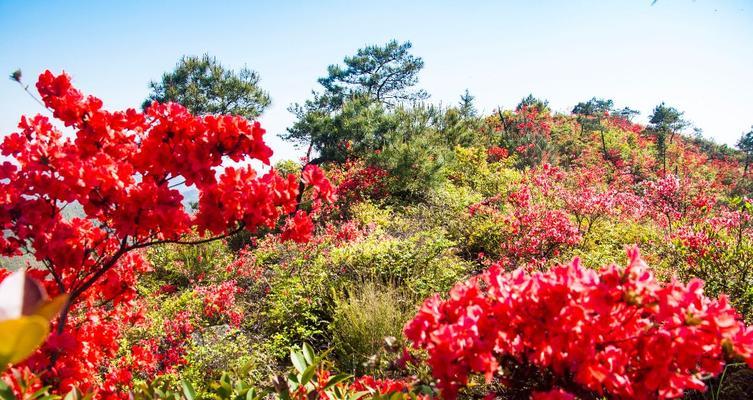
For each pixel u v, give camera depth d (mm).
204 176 2303
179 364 4383
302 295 5621
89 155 2303
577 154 22938
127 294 2920
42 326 540
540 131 23188
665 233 6430
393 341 2213
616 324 1512
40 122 2221
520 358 1718
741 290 4059
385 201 11430
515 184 11195
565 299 1485
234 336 5043
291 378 2057
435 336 1498
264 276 7133
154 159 2256
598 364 1449
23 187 2078
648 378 1442
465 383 1555
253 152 2332
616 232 7438
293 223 2709
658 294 1419
